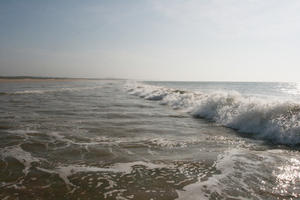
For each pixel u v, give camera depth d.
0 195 3.14
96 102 16.31
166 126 8.15
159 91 23.02
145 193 3.26
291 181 3.64
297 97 21.03
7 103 14.80
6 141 5.89
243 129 7.59
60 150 5.20
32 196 3.12
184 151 5.25
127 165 4.35
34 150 5.18
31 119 9.09
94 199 3.07
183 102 14.20
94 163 4.43
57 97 19.92
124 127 7.85
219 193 3.28
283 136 6.17
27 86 41.12
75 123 8.41
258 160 4.64
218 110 9.94
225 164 4.41
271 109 7.31
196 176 3.87
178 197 3.16
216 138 6.48
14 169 4.07
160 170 4.12
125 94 25.47
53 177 3.76
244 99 9.80
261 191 3.33
